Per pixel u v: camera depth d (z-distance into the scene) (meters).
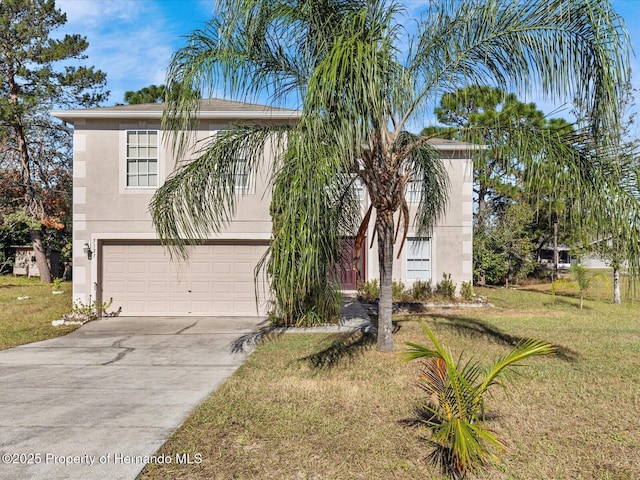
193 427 5.05
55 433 4.91
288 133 7.12
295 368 7.52
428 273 15.45
